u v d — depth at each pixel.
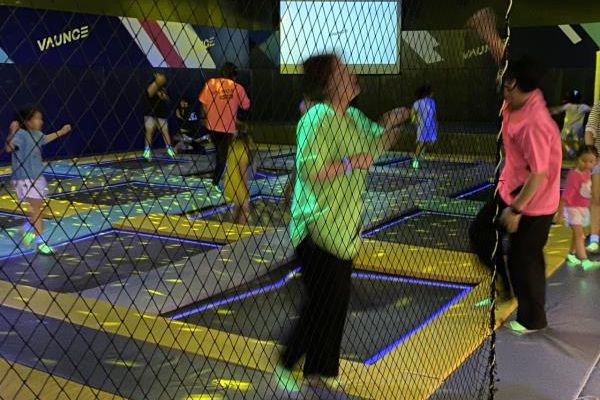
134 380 3.34
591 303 4.61
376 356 3.84
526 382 3.43
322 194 3.01
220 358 3.62
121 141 11.97
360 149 2.98
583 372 3.56
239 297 4.81
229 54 11.36
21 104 10.34
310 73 2.86
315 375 3.29
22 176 5.55
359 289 5.12
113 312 4.30
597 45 15.99
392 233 6.95
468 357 3.71
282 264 5.54
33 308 4.36
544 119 3.73
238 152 5.78
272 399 3.16
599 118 5.92
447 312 4.44
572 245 5.59
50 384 3.24
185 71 11.08
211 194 8.90
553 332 4.12
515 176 4.00
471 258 5.65
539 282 4.08
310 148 2.95
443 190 9.15
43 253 5.92
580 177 5.41
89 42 10.72
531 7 16.62
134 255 5.97
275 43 13.20
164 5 7.68
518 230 4.02
